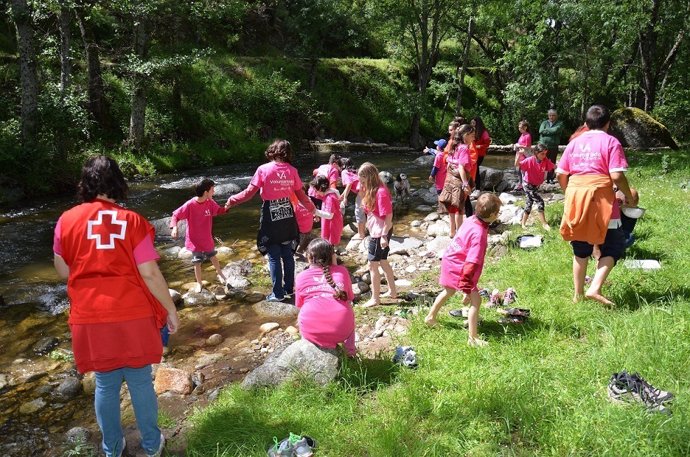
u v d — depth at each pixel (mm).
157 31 23703
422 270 7645
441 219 10586
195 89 21672
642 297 5152
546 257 6867
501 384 3980
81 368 3225
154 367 5297
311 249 4691
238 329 6172
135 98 17375
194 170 18516
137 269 3217
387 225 6105
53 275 8242
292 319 6387
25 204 12961
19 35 14031
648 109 24312
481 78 32281
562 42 21047
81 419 4539
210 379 5031
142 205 12773
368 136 27312
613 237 5156
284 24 29484
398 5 25094
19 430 4371
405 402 3961
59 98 14625
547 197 11578
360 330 5633
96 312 3133
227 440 3727
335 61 29031
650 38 23062
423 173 17375
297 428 3775
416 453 3379
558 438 3375
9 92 16344
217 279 7871
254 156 21438
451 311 5586
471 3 25609
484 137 9914
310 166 19312
